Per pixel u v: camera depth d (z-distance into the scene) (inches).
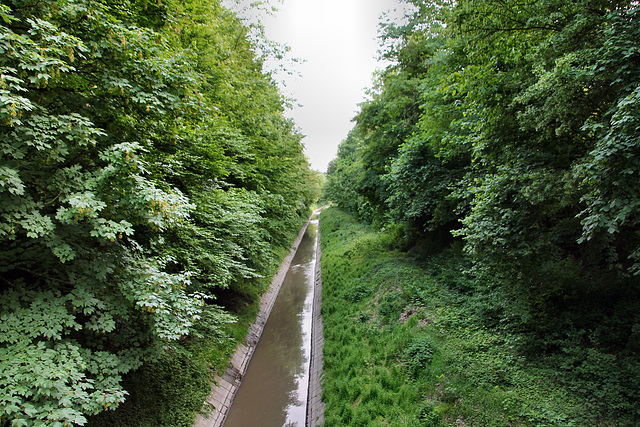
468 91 287.1
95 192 150.9
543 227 248.5
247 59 613.0
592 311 249.4
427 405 232.4
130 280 173.9
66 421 115.6
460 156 452.8
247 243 401.4
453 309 353.4
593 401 190.4
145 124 204.2
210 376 318.3
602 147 154.9
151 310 164.9
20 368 120.6
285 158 725.9
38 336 146.9
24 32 149.7
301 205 776.9
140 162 161.6
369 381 288.7
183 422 248.7
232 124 479.8
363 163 749.3
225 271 319.9
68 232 152.0
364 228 1033.5
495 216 257.9
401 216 571.5
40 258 154.6
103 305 156.9
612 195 157.4
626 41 161.2
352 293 497.4
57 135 149.4
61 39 135.2
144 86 179.2
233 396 331.9
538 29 245.9
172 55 213.8
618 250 250.7
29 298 142.9
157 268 192.2
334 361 344.5
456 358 270.5
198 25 368.8
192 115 227.6
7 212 131.6
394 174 533.3
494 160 284.0
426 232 610.2
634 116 140.6
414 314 370.6
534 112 216.2
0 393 110.0
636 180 148.2
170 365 282.8
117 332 191.5
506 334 280.5
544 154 239.6
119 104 181.5
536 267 257.0
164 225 172.7
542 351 248.5
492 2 249.6
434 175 482.0
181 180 302.5
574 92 188.1
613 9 195.9
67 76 159.3
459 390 233.0
